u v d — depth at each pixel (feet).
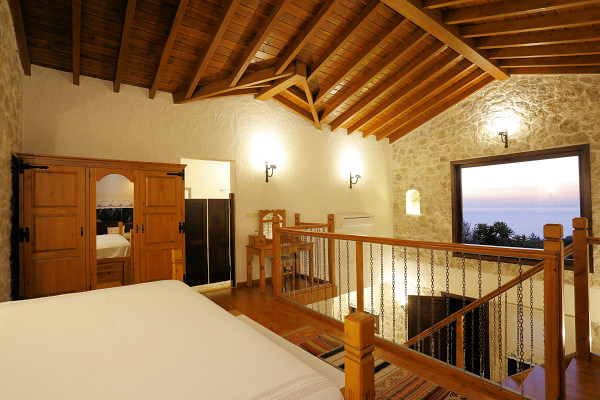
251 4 10.60
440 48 13.93
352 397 3.44
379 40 12.89
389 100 17.47
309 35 11.72
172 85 13.56
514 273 16.58
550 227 6.18
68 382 3.43
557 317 6.07
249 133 16.16
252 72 13.64
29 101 11.07
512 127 16.94
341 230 19.70
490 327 17.20
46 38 10.32
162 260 12.32
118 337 4.55
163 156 13.70
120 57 10.92
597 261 14.03
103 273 11.27
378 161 22.03
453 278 19.02
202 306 5.88
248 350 4.20
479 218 18.62
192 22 10.92
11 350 4.13
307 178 18.35
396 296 22.27
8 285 9.20
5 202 8.95
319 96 15.81
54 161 10.35
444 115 19.84
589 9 10.15
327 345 9.01
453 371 7.52
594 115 14.40
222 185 21.33
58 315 5.36
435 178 20.25
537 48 13.05
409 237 21.67
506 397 6.58
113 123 12.67
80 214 10.72
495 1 10.71
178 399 3.16
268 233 16.80
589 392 7.11
